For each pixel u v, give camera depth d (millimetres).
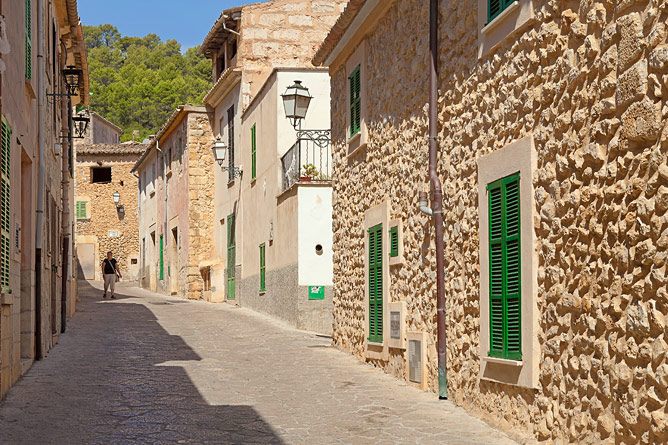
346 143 14086
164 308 24141
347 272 14000
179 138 30172
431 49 9625
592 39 5996
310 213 18500
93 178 44562
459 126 8922
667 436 4969
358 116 13312
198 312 22609
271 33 24703
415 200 10469
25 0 10352
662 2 5059
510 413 7480
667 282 4977
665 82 5008
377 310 12039
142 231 39562
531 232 6941
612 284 5656
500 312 7672
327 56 14688
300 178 18734
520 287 7176
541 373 6816
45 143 12586
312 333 17328
